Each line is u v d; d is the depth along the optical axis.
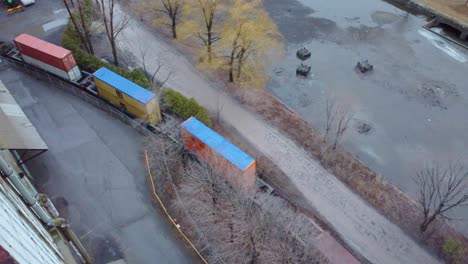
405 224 37.88
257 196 35.84
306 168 42.44
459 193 40.66
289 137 45.72
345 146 45.53
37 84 48.62
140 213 36.56
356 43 60.12
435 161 44.41
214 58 52.47
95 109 45.84
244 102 49.69
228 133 45.66
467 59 57.44
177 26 58.97
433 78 54.34
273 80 53.75
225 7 59.88
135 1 64.31
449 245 35.22
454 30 62.28
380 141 46.31
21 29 57.66
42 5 62.34
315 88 52.72
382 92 52.31
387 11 66.62
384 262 35.19
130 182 38.88
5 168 24.02
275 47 57.94
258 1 55.28
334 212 38.59
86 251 33.78
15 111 39.97
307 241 32.59
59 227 30.64
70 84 47.44
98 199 37.50
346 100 51.12
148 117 42.50
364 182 41.41
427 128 47.94
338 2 68.62
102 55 54.53
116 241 34.56
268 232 32.03
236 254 32.31
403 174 43.03
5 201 19.97
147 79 48.09
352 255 34.84
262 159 42.72
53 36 56.22
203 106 48.56
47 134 43.03
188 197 36.44
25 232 19.94
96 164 40.34
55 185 38.47
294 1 68.56
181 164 39.72
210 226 34.69
